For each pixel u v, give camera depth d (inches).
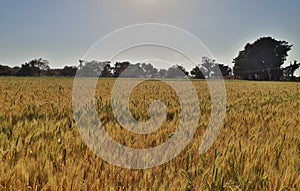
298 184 128.0
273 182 128.6
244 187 123.3
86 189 113.8
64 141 172.1
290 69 3582.7
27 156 142.3
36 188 111.2
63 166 130.6
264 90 966.4
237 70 4094.5
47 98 454.9
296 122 281.1
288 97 665.6
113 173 128.1
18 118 257.1
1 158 137.6
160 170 138.7
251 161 148.3
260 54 3882.9
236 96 658.2
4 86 819.4
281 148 177.0
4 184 113.8
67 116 278.2
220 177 128.0
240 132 221.8
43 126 203.6
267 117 300.7
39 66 3444.9
